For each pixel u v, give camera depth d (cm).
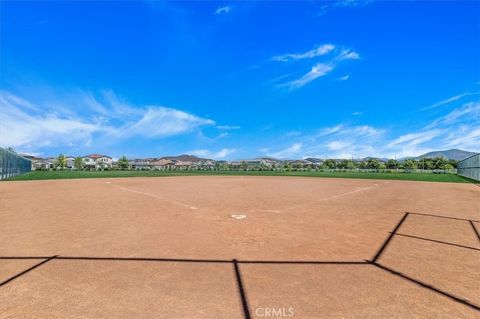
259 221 679
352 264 393
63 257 416
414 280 340
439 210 857
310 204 968
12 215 747
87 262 396
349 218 724
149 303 280
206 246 474
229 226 624
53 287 315
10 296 293
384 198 1159
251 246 475
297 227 618
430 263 400
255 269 372
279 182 2167
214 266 382
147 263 393
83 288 313
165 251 446
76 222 661
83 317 254
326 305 278
